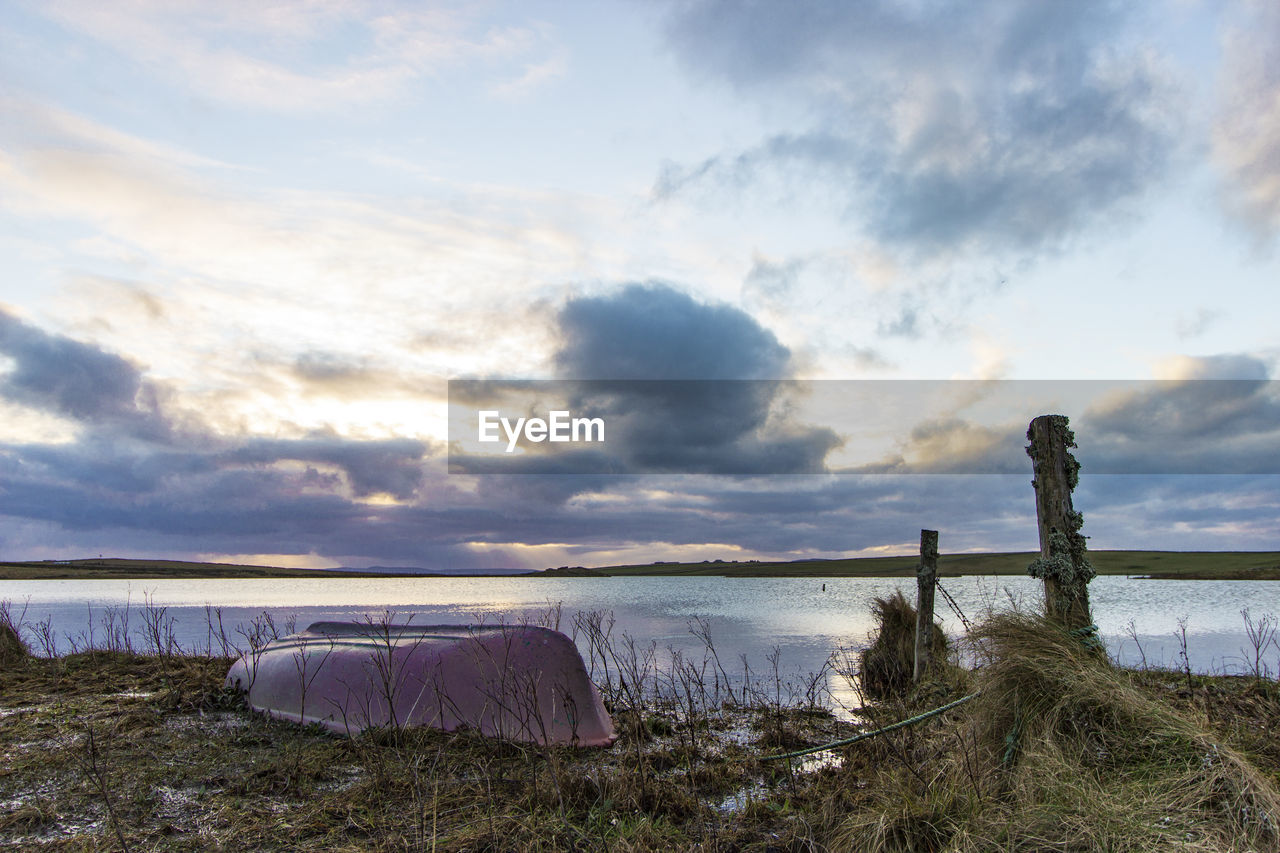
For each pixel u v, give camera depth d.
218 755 5.71
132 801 4.76
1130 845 3.50
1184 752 4.24
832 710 8.01
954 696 7.25
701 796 5.02
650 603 32.66
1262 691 7.08
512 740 5.82
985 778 4.44
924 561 9.08
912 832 3.86
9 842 4.16
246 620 21.66
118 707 7.17
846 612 25.47
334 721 6.34
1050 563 5.40
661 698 8.45
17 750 5.82
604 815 4.57
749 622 20.83
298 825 4.37
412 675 6.39
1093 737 4.56
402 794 4.89
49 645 10.55
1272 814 3.65
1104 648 5.23
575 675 6.34
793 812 4.63
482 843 4.11
